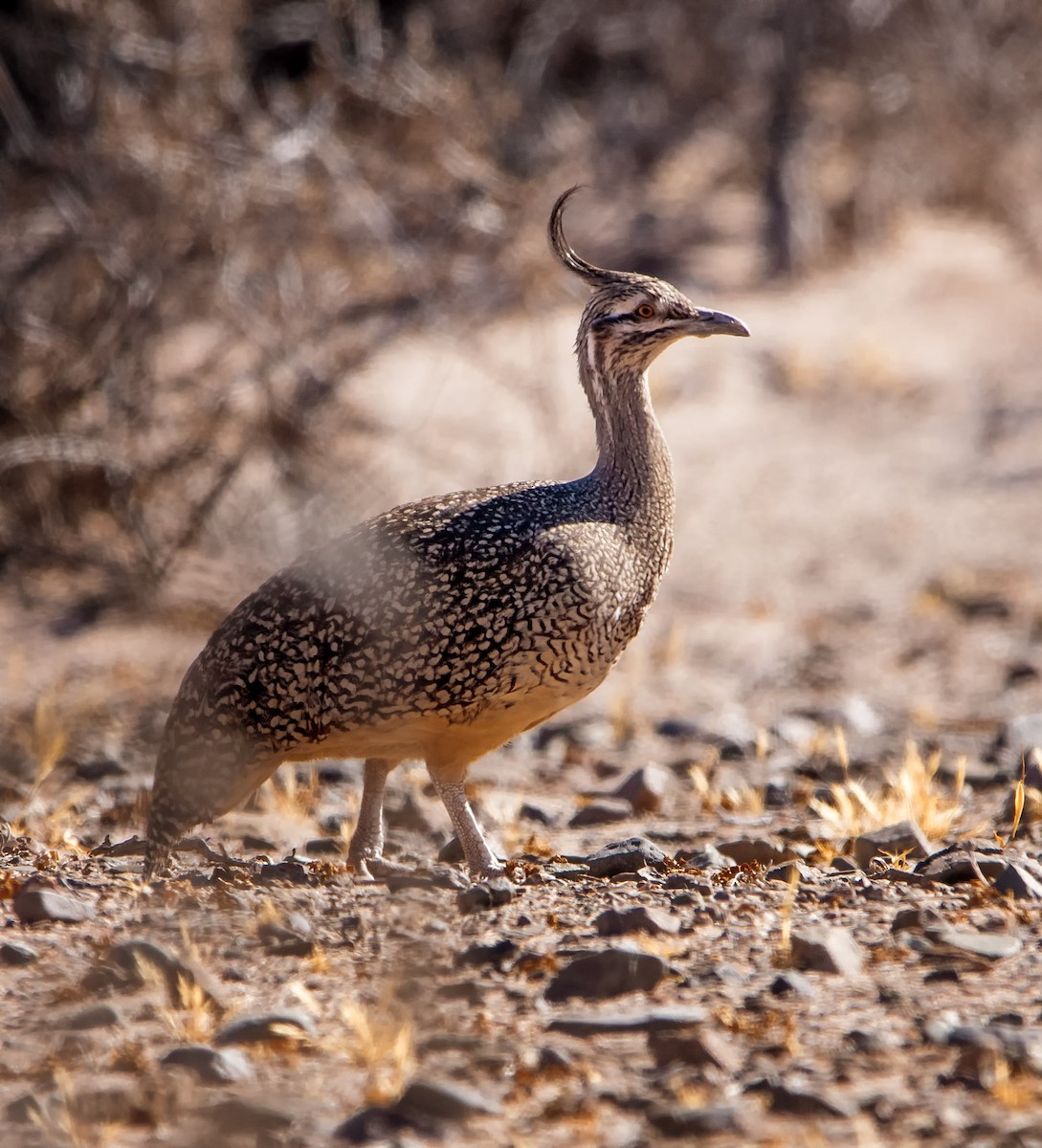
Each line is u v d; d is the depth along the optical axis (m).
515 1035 6.68
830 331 32.28
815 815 11.73
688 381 29.27
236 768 8.92
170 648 19.34
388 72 23.17
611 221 38.66
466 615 8.84
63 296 21.75
